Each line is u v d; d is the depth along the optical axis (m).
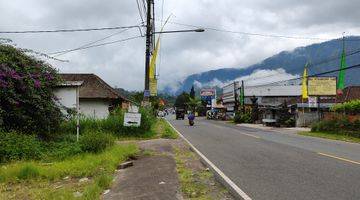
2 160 14.26
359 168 13.20
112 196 9.12
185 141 24.55
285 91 85.75
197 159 15.85
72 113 19.72
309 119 48.22
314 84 45.81
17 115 17.94
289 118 49.22
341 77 47.75
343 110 35.56
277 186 10.34
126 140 23.98
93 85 39.81
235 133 33.47
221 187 10.34
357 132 31.12
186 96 168.25
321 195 9.30
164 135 27.14
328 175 11.88
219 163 14.69
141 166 13.62
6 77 17.53
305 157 16.23
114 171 12.58
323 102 57.00
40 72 19.27
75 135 20.98
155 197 8.91
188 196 9.34
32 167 12.10
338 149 19.86
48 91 19.45
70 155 15.69
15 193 9.78
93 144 16.86
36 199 9.04
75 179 11.62
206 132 34.72
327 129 35.22
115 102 41.72
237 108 80.00
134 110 26.66
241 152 18.34
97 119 26.17
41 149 15.88
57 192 9.48
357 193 9.48
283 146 21.31
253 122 62.47
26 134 17.73
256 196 9.27
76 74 40.97
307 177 11.58
